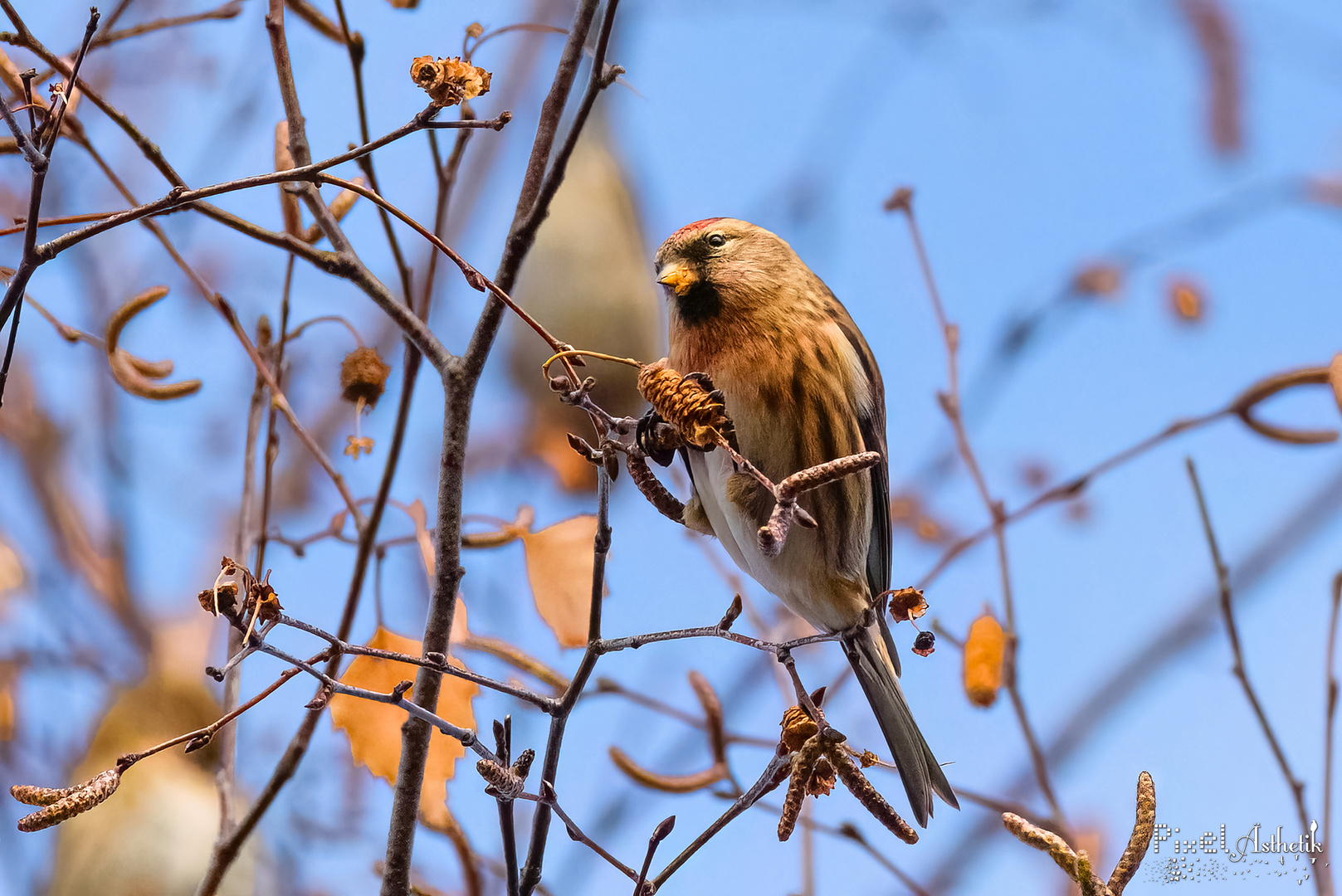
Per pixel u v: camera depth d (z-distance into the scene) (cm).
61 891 627
